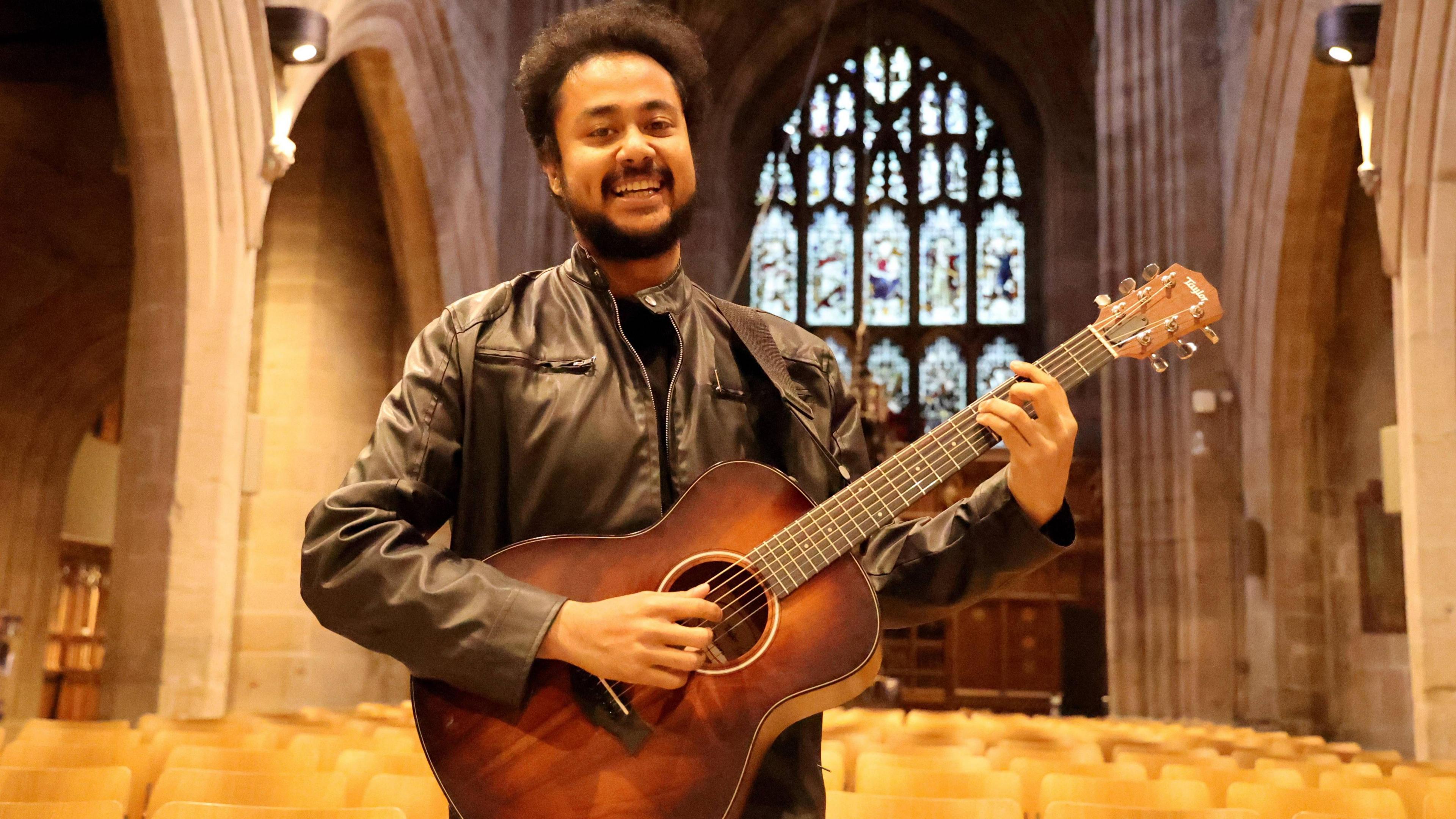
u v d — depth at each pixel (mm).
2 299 17734
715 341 2408
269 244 16344
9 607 19484
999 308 31703
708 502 2215
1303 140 15484
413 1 14820
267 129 11914
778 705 2062
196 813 3326
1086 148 30234
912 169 32562
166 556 10961
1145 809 3889
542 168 2439
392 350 16938
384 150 15586
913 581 2252
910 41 32594
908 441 31141
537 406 2242
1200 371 17734
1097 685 25938
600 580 2127
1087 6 28766
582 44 2350
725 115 31156
